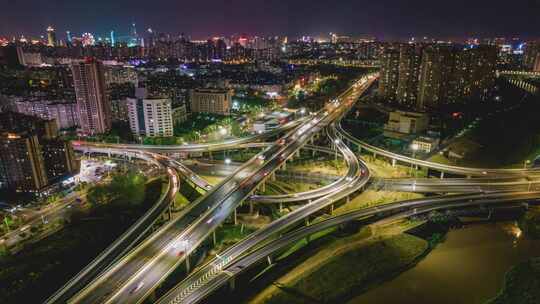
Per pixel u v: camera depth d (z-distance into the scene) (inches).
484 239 7116.1
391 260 6441.9
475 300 5610.2
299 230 6879.9
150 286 5216.5
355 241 6978.4
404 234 7165.4
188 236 6461.6
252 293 5693.9
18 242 7278.5
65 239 7209.6
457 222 7578.7
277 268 6284.5
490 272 6215.6
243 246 6358.3
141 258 5885.8
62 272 6235.2
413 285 5915.4
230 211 7308.1
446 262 6461.6
